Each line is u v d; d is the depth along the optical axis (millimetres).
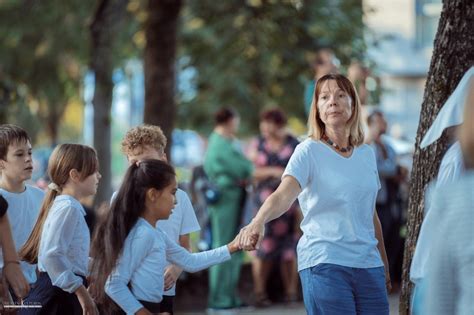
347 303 6324
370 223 6531
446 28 6711
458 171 5320
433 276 3982
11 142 7277
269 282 12938
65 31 19641
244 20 18094
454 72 6688
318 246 6410
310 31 17578
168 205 6082
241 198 12328
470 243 3908
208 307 12562
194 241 14953
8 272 6477
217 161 12250
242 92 22219
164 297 6703
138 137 6855
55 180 6883
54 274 6523
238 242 6375
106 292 5914
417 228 6805
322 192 6434
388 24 31156
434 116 6727
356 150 6570
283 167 12266
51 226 6602
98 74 16125
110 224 5977
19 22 19766
